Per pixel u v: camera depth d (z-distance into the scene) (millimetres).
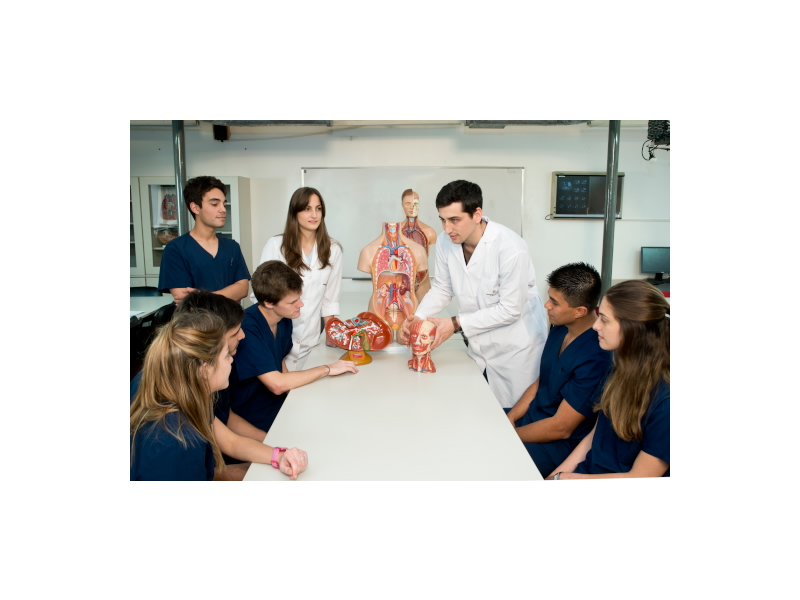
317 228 2137
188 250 2268
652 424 1201
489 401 1513
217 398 1453
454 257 1983
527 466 1155
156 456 1050
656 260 4473
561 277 1526
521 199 4496
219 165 4512
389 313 2090
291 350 2125
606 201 3520
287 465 1137
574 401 1504
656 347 1185
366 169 4484
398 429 1330
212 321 1085
